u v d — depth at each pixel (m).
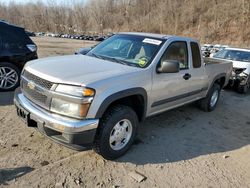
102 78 3.82
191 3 70.38
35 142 4.46
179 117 6.30
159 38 5.11
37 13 105.88
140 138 5.00
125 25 92.12
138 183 3.72
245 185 3.96
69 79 3.69
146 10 88.69
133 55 4.86
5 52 6.78
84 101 3.58
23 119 4.09
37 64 4.33
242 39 49.25
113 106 4.11
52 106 3.69
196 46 5.75
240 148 5.11
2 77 6.86
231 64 7.46
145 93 4.44
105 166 4.02
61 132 3.58
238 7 55.50
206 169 4.25
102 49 5.31
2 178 3.53
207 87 6.45
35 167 3.82
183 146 4.90
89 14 99.50
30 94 4.04
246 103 8.40
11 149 4.20
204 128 5.84
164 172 4.04
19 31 7.16
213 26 56.97
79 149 3.79
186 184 3.82
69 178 3.67
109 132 3.96
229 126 6.16
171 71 4.52
